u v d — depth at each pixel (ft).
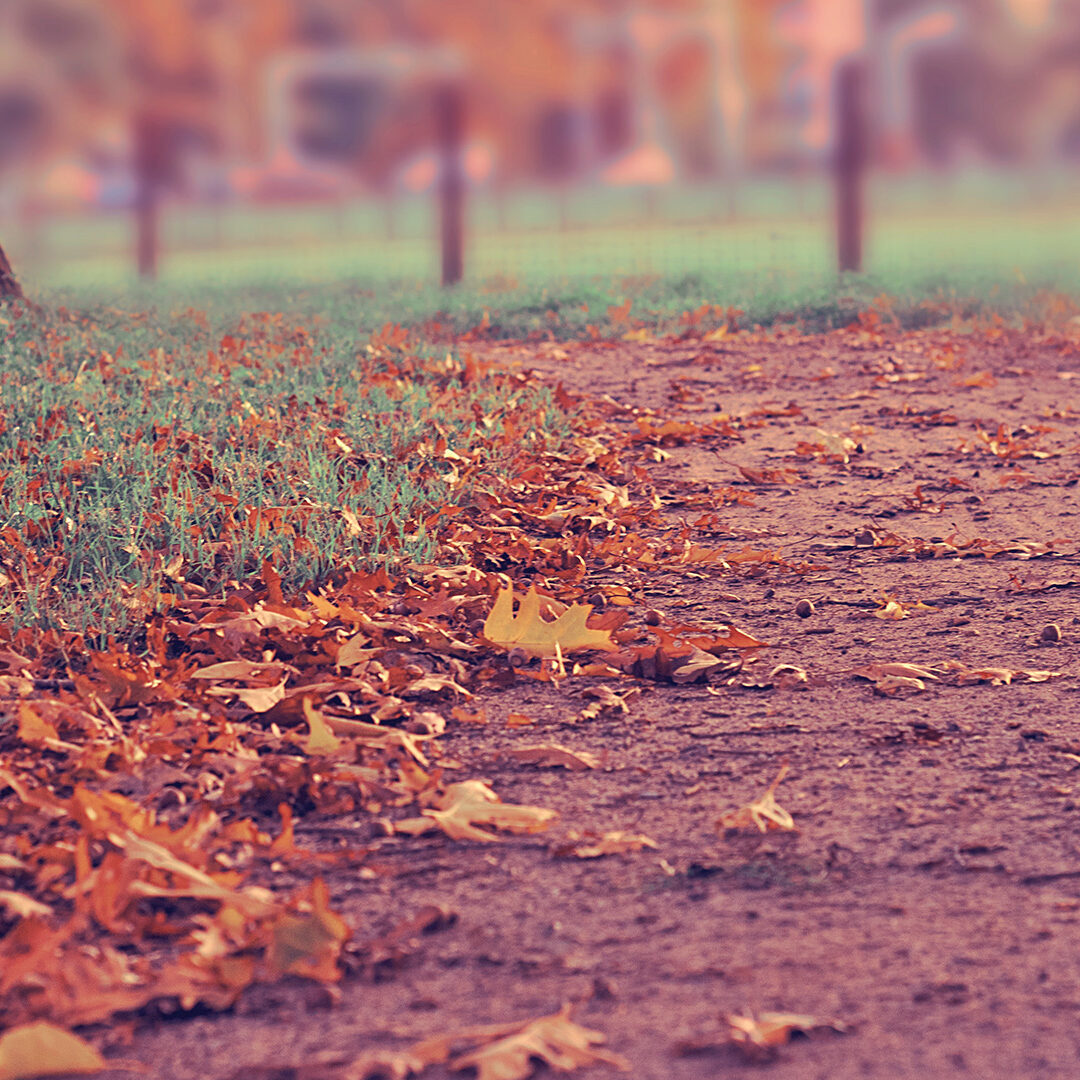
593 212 105.09
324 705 14.07
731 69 98.68
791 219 99.25
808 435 30.40
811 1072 7.98
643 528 22.66
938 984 8.98
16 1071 7.88
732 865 10.88
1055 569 19.80
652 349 44.14
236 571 18.06
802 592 18.95
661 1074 7.98
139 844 10.21
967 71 102.17
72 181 104.99
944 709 14.40
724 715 14.39
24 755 12.70
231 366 31.73
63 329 36.14
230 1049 8.31
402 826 11.54
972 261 67.51
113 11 102.58
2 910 9.80
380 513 20.40
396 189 105.09
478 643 16.46
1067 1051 8.16
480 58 101.50
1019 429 30.30
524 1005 8.79
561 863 10.96
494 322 48.96
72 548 18.40
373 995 8.95
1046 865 10.80
